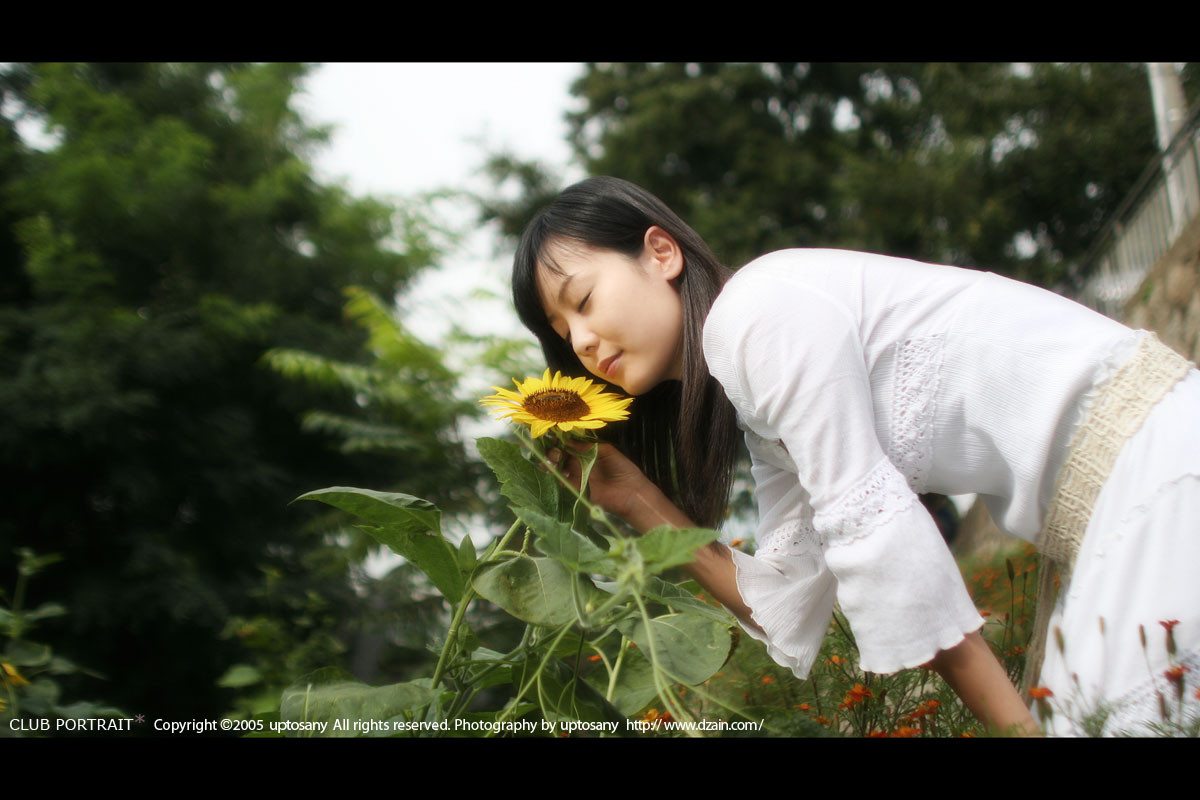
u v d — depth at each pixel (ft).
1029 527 3.89
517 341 19.04
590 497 4.26
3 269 30.09
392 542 3.79
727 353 3.91
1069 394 3.64
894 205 36.04
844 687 4.91
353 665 16.53
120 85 33.91
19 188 28.60
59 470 25.44
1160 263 17.94
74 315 27.07
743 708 3.77
